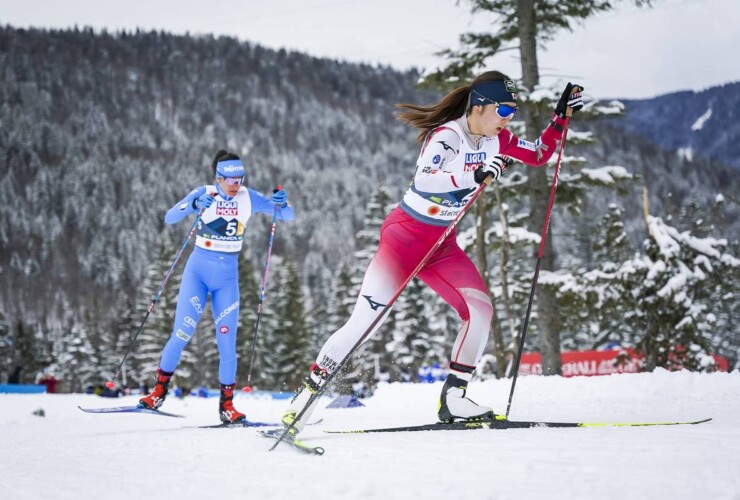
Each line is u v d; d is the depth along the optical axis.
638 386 6.29
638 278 15.50
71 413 9.64
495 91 3.39
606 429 3.08
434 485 1.94
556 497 1.72
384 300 3.44
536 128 14.52
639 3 14.34
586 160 14.96
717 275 15.41
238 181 5.41
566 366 20.38
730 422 3.39
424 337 39.28
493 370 15.22
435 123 3.60
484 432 3.11
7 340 66.06
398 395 8.09
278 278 54.53
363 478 2.10
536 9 15.16
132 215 179.12
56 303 136.38
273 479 2.17
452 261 3.67
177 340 5.41
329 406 8.18
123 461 2.77
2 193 188.88
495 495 1.76
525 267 26.69
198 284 5.44
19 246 161.62
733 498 1.62
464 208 3.32
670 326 15.61
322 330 53.50
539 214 15.02
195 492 2.03
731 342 38.56
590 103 14.02
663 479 1.87
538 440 2.74
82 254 160.12
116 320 65.12
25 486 2.30
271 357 48.22
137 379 57.56
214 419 6.65
